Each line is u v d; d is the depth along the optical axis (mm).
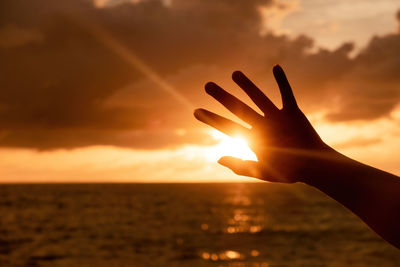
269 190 149625
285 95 763
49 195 106938
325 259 23156
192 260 22719
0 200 82125
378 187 686
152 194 113938
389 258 23172
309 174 724
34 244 27953
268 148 739
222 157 745
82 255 24047
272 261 22562
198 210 58750
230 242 29500
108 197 96812
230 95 764
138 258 23219
